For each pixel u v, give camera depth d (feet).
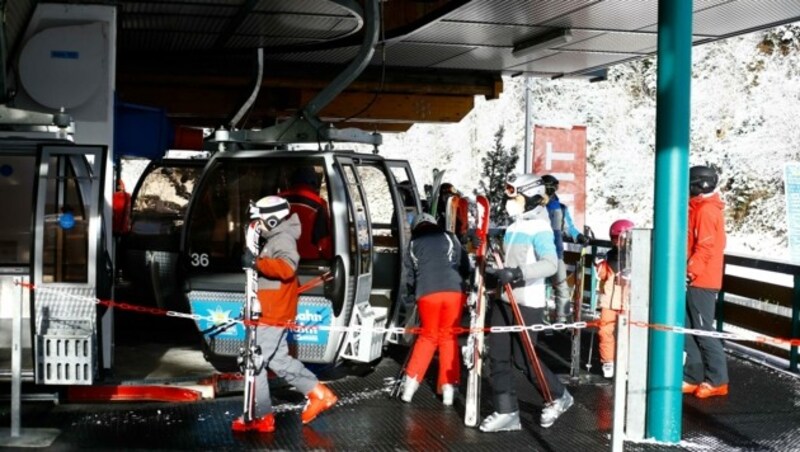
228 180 26.50
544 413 22.24
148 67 41.47
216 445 20.42
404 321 31.99
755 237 98.12
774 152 99.86
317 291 25.43
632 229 21.22
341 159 26.40
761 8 32.55
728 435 21.95
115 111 27.07
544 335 34.94
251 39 36.14
